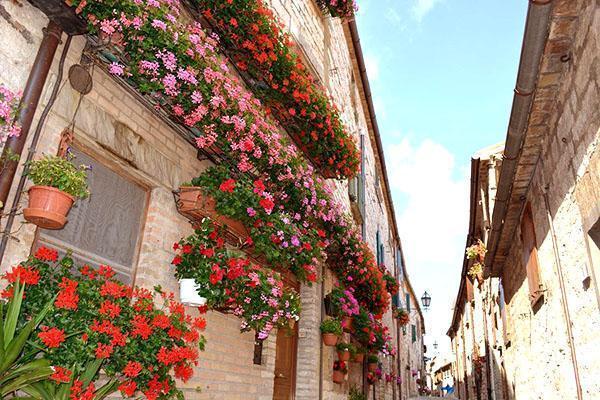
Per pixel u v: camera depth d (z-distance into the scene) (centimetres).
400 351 2061
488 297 1293
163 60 340
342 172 693
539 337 651
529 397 749
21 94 266
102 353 250
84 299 260
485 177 1089
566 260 474
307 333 723
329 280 839
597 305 385
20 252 269
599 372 394
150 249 379
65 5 295
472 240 1315
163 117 407
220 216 416
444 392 3631
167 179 408
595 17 351
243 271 398
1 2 273
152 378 289
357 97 1327
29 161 271
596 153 354
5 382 222
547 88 464
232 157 452
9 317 222
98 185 348
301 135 621
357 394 978
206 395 433
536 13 370
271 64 526
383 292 964
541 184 562
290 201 538
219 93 391
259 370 546
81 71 325
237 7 470
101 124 343
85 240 334
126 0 317
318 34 914
